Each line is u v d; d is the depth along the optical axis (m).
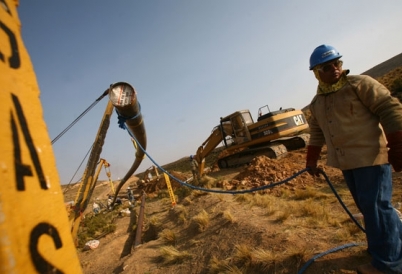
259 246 4.33
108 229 13.23
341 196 6.44
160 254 6.36
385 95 2.19
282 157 14.96
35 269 0.46
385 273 2.31
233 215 6.35
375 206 2.29
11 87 0.57
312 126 3.14
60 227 0.57
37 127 0.62
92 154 7.68
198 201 9.48
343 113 2.40
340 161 2.45
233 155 18.75
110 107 7.78
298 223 4.73
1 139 0.48
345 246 3.33
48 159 0.61
